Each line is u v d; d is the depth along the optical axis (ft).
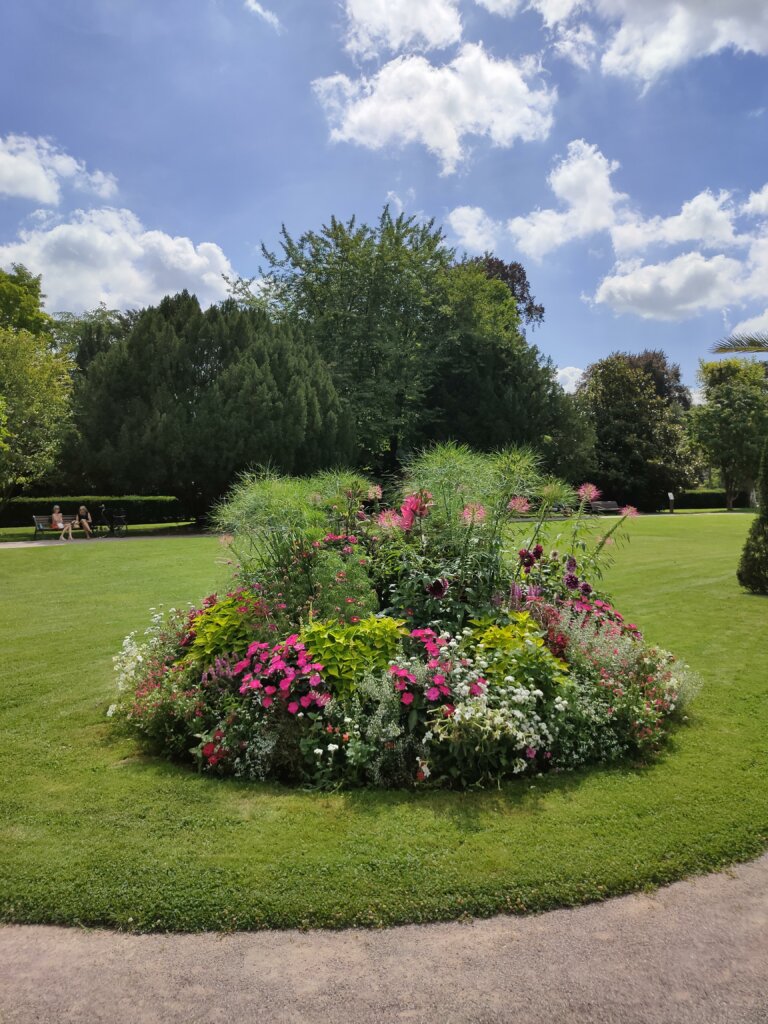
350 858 8.82
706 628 22.71
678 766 11.59
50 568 38.70
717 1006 6.43
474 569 14.73
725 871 8.63
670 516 100.53
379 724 10.94
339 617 13.74
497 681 11.54
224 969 7.01
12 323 98.02
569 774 11.28
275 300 94.99
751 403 127.44
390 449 95.71
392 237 89.56
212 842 9.26
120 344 66.18
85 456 64.80
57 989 6.75
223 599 16.15
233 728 11.44
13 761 12.15
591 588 16.44
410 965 7.03
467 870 8.54
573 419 103.09
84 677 17.54
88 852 9.04
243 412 63.52
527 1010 6.38
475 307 98.22
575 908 7.91
